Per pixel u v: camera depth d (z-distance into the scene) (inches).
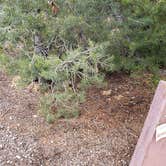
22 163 121.6
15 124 139.4
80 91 128.4
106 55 117.3
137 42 118.5
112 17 125.7
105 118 140.2
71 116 136.6
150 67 125.0
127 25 121.5
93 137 130.6
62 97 117.9
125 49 126.3
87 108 146.3
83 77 119.0
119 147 125.9
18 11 122.3
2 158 124.0
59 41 131.9
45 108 126.6
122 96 154.3
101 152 124.2
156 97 98.7
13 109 148.0
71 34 125.3
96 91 157.9
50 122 136.3
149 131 95.5
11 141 131.2
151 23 116.7
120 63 124.3
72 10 124.3
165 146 91.8
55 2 126.2
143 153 93.8
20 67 119.3
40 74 111.0
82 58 110.1
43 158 123.3
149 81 159.2
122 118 140.0
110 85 162.6
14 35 123.6
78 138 130.6
